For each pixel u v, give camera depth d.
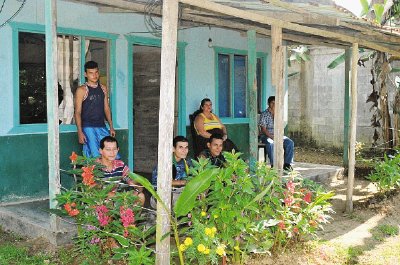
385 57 9.59
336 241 5.36
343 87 12.61
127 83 7.30
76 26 6.55
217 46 8.82
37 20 6.11
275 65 5.39
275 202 4.44
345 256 4.84
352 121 6.66
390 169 7.39
